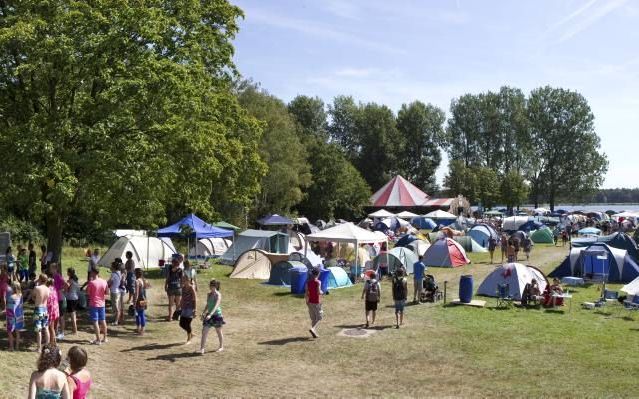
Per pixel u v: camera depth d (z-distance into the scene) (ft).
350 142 317.22
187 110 58.18
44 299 42.73
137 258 99.40
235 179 95.61
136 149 52.34
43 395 21.84
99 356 43.80
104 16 53.67
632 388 36.29
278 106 211.61
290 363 43.42
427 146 311.27
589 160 291.17
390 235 164.04
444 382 38.37
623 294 74.18
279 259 91.76
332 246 106.52
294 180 184.85
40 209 49.11
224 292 77.56
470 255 129.49
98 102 53.88
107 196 53.98
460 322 57.77
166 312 63.72
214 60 80.12
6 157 49.19
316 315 51.88
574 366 41.88
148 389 36.78
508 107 308.81
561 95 293.43
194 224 102.63
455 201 240.73
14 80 55.98
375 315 61.77
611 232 182.19
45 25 50.31
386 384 38.19
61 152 50.14
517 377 39.22
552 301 66.28
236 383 38.42
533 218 188.03
